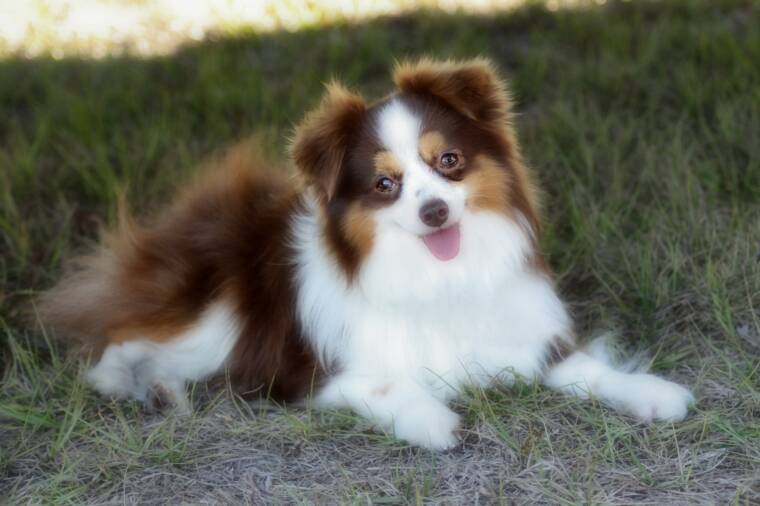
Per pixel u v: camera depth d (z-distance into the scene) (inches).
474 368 166.7
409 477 144.6
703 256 209.5
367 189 154.1
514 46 332.2
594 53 319.0
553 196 239.5
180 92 305.1
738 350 178.2
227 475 150.3
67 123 288.4
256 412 170.4
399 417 156.8
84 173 251.3
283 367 172.4
